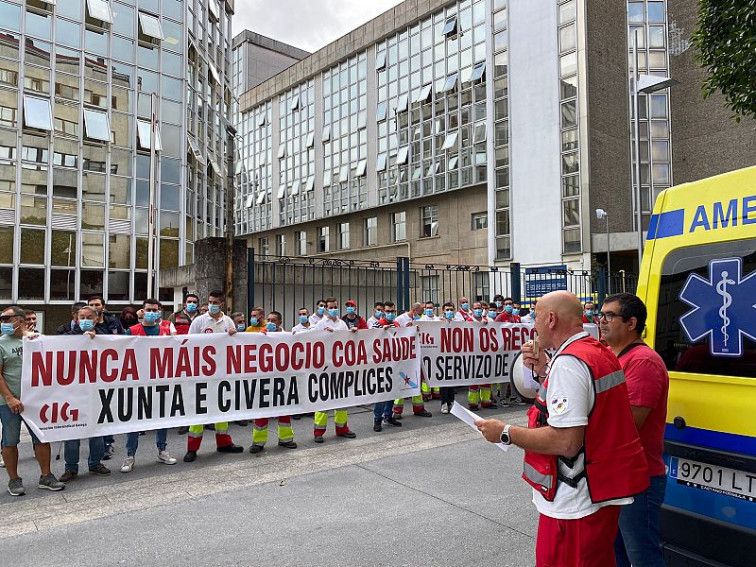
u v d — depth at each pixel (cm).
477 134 2972
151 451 707
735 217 314
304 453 690
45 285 2103
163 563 393
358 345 788
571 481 230
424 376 904
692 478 317
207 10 2877
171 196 2450
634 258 2475
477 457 664
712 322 319
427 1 3284
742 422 296
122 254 2291
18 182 2058
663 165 2605
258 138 4853
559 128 2430
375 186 3638
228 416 676
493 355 977
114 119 2306
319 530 449
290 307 1347
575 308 249
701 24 805
